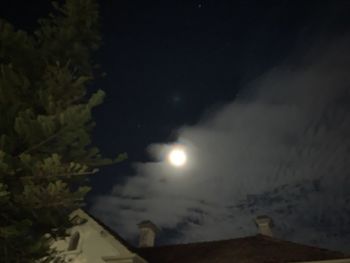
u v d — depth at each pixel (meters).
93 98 4.91
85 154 5.38
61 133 4.83
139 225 14.71
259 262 9.55
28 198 4.46
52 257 5.33
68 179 5.45
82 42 6.48
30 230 4.93
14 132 4.80
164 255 11.98
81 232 10.98
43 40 6.14
